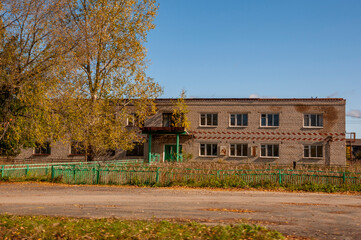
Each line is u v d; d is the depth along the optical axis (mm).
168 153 40562
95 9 29078
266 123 39062
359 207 13789
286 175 19891
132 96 30938
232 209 13203
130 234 8781
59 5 22734
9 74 21734
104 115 30281
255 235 8680
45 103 23391
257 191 18516
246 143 39156
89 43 25172
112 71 30125
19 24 22031
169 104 40344
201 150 39938
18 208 13297
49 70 22656
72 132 26859
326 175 19406
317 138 37750
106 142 29953
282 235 9016
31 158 41219
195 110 40250
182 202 14836
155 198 15961
